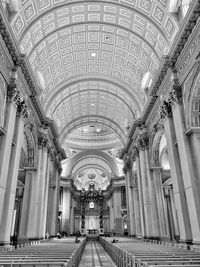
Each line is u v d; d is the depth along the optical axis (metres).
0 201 10.53
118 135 30.91
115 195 39.94
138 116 21.73
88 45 18.67
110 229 43.59
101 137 41.19
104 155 41.28
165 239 16.31
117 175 40.72
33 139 17.61
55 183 25.92
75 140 40.47
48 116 21.30
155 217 17.14
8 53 11.73
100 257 15.26
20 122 13.27
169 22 13.25
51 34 16.00
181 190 12.14
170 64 12.85
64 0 14.26
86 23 16.28
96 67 21.31
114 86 22.83
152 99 16.50
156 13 13.87
